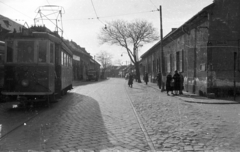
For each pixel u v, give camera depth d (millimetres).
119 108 10555
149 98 14984
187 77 19391
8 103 12023
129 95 16969
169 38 25312
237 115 8945
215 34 15539
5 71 9852
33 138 5625
